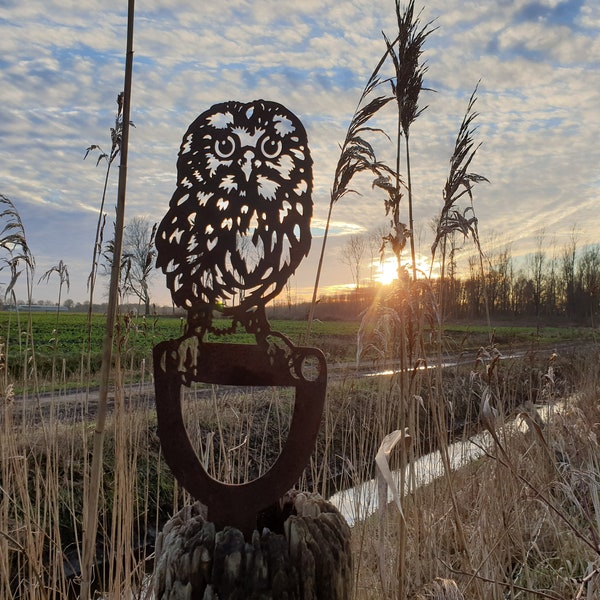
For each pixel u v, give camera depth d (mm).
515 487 2812
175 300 1537
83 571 1774
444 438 2305
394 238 1930
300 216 1578
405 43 2078
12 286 2850
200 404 4719
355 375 3572
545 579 2979
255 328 1545
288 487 1517
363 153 2361
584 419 3223
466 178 2484
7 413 2852
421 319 2074
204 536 1465
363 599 2445
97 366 8617
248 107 1604
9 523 3375
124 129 1642
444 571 2650
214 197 1568
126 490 2756
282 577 1409
